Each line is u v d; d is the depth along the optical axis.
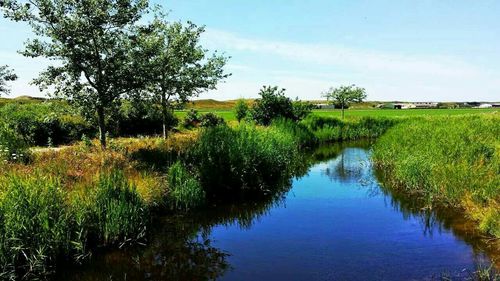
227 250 9.85
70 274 8.55
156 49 15.37
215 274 8.49
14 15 13.09
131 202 10.73
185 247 10.10
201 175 14.36
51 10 13.51
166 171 14.16
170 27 20.05
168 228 11.46
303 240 10.40
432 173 13.84
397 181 16.48
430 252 9.26
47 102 14.97
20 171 11.28
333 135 38.62
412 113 78.69
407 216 12.25
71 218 9.41
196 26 21.42
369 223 11.70
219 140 16.58
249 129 20.34
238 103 40.00
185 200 12.85
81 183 11.27
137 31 15.02
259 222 12.08
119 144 17.23
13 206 8.55
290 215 12.75
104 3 13.97
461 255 8.98
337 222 11.90
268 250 9.77
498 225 9.73
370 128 44.00
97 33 14.00
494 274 7.88
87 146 16.34
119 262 9.18
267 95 33.72
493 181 11.38
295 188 16.77
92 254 9.48
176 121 35.16
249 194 15.27
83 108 14.83
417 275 8.09
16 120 25.19
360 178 18.77
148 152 15.95
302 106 35.81
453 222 11.24
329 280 8.04
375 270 8.41
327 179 18.72
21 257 8.38
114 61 14.47
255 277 8.29
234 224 11.94
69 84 14.59
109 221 9.93
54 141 26.72
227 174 14.98
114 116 16.67
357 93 53.12
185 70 21.12
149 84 15.95
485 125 25.06
